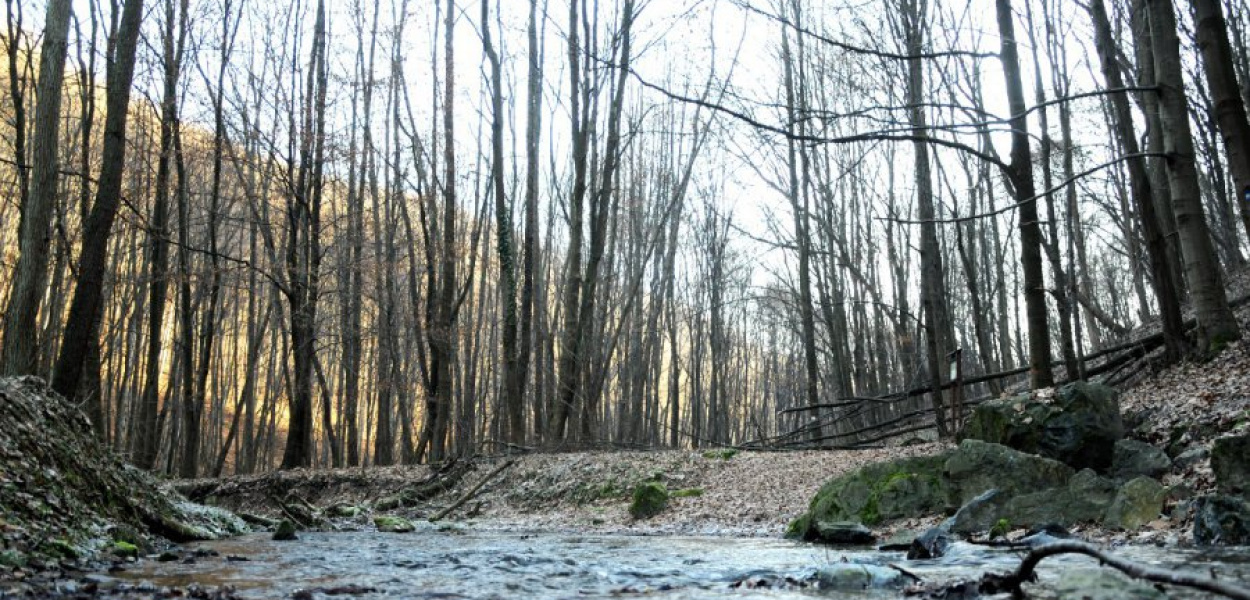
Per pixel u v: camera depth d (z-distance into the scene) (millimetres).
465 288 26062
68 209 24828
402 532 13336
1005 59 14422
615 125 23828
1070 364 14711
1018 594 4309
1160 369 14109
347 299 27297
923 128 9023
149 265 29578
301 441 23219
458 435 31984
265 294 39156
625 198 37875
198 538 10078
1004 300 32562
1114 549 6539
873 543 9297
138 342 33250
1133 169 14500
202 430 39719
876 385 32906
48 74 13461
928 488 10391
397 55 27906
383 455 27266
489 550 9094
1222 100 11273
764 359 57219
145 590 5293
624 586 5754
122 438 36781
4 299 25750
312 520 13883
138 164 26016
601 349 30609
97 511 8148
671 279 41781
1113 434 10391
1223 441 7387
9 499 6750
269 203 27109
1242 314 16016
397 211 34812
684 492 15250
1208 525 6477
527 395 37906
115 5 20625
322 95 24516
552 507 16781
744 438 53094
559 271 41125
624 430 36312
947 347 28734
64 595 4910
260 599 5004
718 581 6020
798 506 13000
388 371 27859
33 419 8086
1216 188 23469
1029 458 9875
